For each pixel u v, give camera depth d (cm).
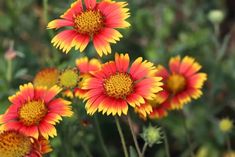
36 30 519
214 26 561
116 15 289
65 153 332
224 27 598
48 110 278
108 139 467
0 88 430
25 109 274
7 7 541
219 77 488
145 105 268
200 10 562
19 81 470
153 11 539
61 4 488
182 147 485
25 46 505
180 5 561
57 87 288
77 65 321
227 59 545
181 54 497
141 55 515
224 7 587
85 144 360
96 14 287
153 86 268
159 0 552
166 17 530
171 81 329
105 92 271
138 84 273
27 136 266
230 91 506
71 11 302
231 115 513
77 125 324
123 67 283
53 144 347
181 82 329
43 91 289
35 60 494
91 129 366
